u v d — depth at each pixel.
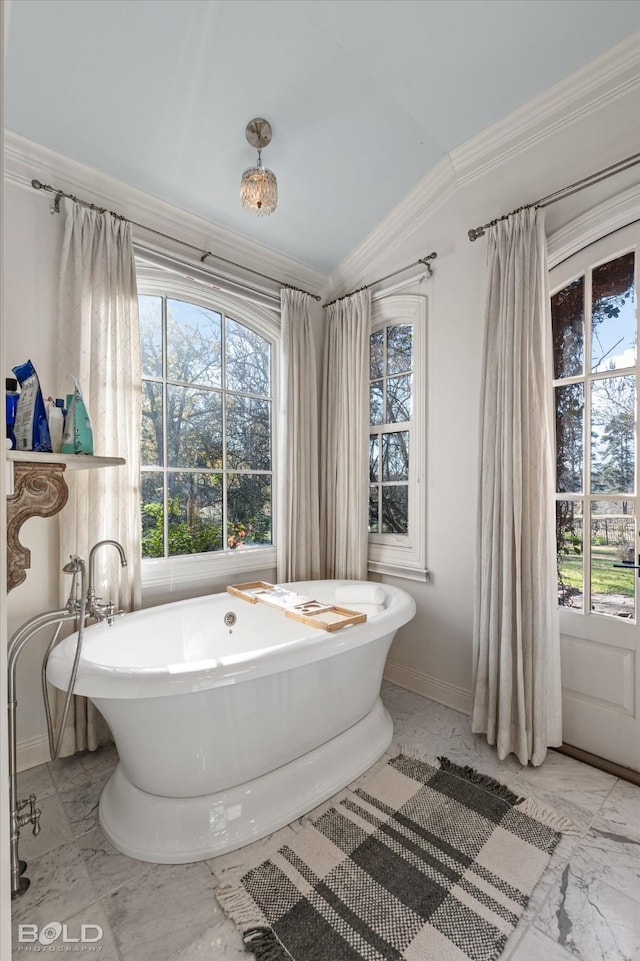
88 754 2.04
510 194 2.21
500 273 2.12
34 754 1.96
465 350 2.42
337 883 1.38
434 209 2.56
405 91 1.98
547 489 1.96
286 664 1.59
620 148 1.85
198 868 1.44
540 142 2.09
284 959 1.17
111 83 1.80
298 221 2.69
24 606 1.96
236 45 1.73
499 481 2.08
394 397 2.89
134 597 2.18
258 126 2.04
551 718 1.97
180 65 1.77
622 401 1.92
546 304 1.98
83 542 2.03
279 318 3.01
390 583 2.81
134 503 2.19
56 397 2.02
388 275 2.80
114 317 2.14
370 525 3.03
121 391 2.17
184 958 1.17
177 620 2.15
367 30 1.72
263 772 1.68
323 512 3.12
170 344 2.60
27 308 1.99
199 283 2.61
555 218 2.05
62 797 1.76
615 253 1.92
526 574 1.96
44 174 2.04
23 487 1.47
